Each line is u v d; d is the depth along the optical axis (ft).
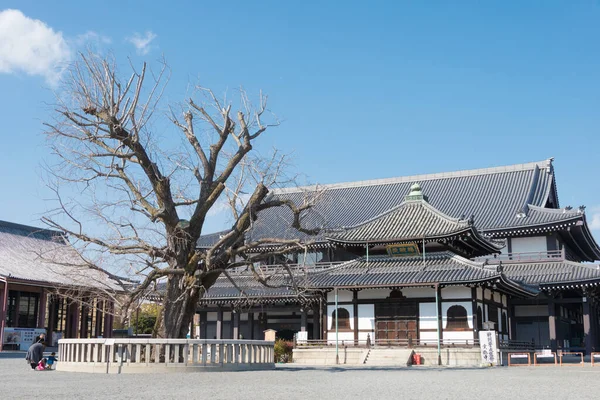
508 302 185.68
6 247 205.87
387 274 159.33
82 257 89.76
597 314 229.25
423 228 162.71
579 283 182.80
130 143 92.58
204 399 52.70
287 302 200.44
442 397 57.06
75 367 93.45
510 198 231.91
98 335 240.12
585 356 186.91
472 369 120.06
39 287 200.75
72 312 225.35
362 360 153.89
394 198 255.91
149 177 95.20
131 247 92.84
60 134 89.35
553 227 200.85
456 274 152.05
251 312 211.41
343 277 162.61
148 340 91.20
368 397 56.18
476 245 170.91
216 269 99.19
